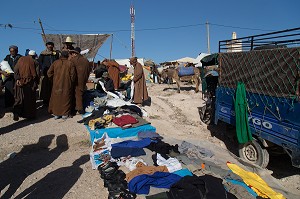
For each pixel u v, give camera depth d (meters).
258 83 5.80
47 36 14.90
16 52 8.08
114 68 11.88
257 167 5.57
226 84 7.23
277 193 4.36
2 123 7.38
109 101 8.77
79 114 8.32
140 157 5.42
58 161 5.57
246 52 6.24
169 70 16.14
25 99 7.48
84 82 8.22
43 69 8.70
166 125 8.88
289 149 4.97
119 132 6.70
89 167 5.25
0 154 5.77
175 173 4.75
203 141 7.23
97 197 4.23
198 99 13.52
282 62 5.12
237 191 4.14
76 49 8.36
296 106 4.79
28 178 4.79
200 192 3.91
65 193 4.32
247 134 6.07
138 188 4.19
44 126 7.16
